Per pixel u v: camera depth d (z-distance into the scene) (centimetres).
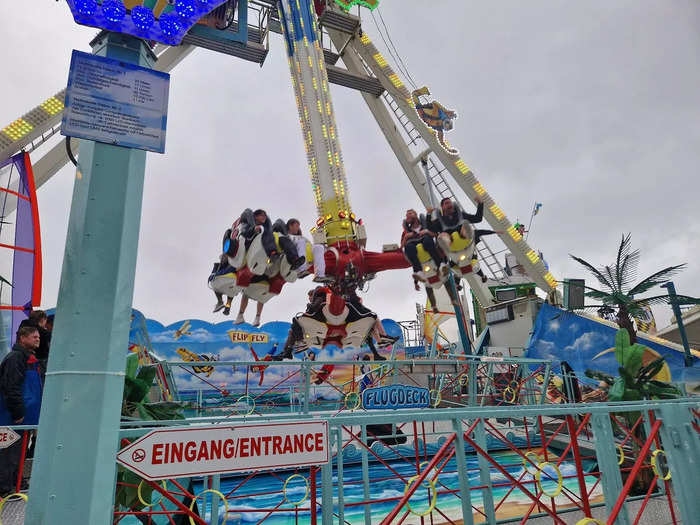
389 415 296
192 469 238
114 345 247
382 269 2058
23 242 1720
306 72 2542
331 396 2225
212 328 2419
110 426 237
